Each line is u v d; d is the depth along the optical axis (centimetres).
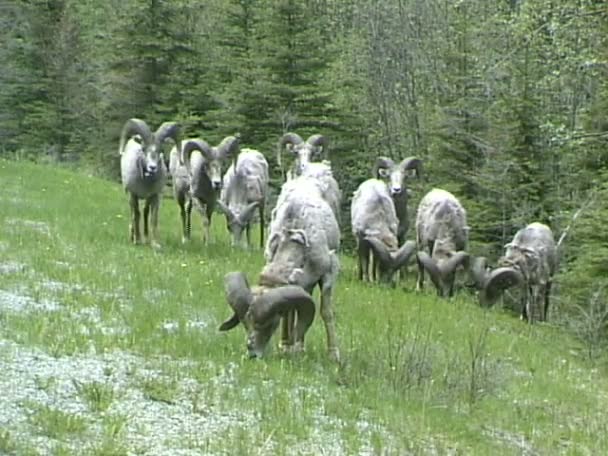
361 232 2630
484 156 4169
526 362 1995
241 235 2805
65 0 6588
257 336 1481
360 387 1463
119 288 1941
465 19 4609
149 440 1140
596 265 2797
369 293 2341
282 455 1141
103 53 5875
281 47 4794
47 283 1909
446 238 2769
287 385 1407
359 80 5078
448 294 2648
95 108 6119
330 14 5744
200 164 2652
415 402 1448
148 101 5584
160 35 5550
